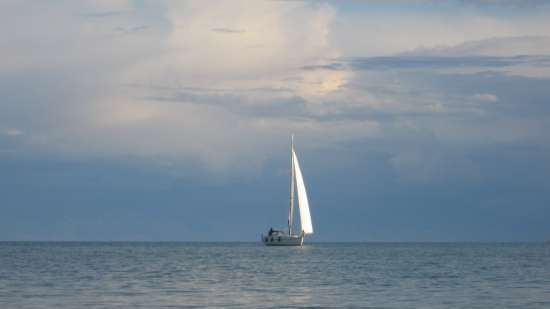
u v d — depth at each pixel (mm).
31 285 83125
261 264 131375
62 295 72188
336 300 69375
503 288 82000
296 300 69250
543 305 65688
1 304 64625
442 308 63531
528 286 84562
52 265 124062
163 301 67562
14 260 142750
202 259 151000
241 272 108188
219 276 99562
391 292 77375
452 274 105500
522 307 64188
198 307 63188
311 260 149500
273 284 86812
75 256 165000
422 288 82125
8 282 87000
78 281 89125
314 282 90125
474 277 99188
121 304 65062
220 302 67125
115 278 94375
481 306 64938
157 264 129500
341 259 154875
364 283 88812
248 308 62688
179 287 81875
